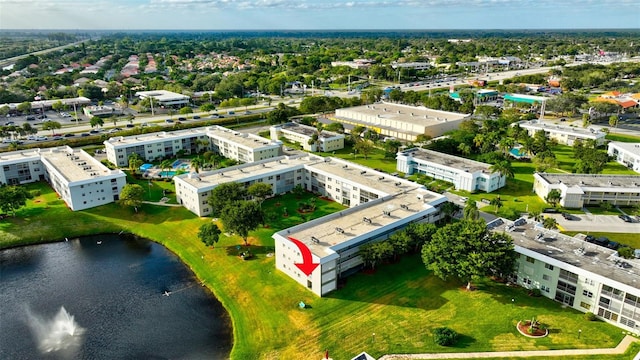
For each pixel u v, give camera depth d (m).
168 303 95.25
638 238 116.56
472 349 78.44
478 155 181.62
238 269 104.75
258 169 148.25
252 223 110.25
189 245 117.19
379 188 130.88
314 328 84.44
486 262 89.50
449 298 92.56
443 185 154.62
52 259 114.00
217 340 84.31
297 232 104.50
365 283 97.81
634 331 81.75
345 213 114.44
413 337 81.62
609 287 83.25
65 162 155.00
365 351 78.56
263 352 79.31
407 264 105.19
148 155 183.25
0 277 106.12
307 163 154.75
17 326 89.19
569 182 141.62
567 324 84.50
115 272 107.50
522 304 90.50
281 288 96.81
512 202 140.50
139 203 132.75
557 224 123.81
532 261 93.94
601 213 132.62
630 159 170.88
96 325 89.06
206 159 177.38
